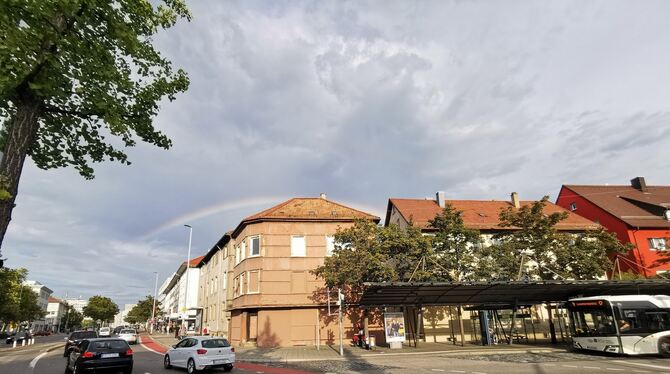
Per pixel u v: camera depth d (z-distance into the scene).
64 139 8.48
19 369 19.28
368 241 26.62
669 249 34.62
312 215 33.41
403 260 26.91
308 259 32.06
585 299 21.44
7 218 6.41
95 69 7.61
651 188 44.06
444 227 27.83
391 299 26.17
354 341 28.92
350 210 35.12
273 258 31.69
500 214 30.09
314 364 18.97
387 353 22.77
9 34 6.23
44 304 134.75
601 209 39.03
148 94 8.95
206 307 52.06
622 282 23.64
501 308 27.25
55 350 33.28
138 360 23.00
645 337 19.39
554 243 27.67
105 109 7.75
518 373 14.24
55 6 6.80
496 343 27.72
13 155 6.67
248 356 23.53
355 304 30.59
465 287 23.38
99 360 15.45
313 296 31.27
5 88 6.42
